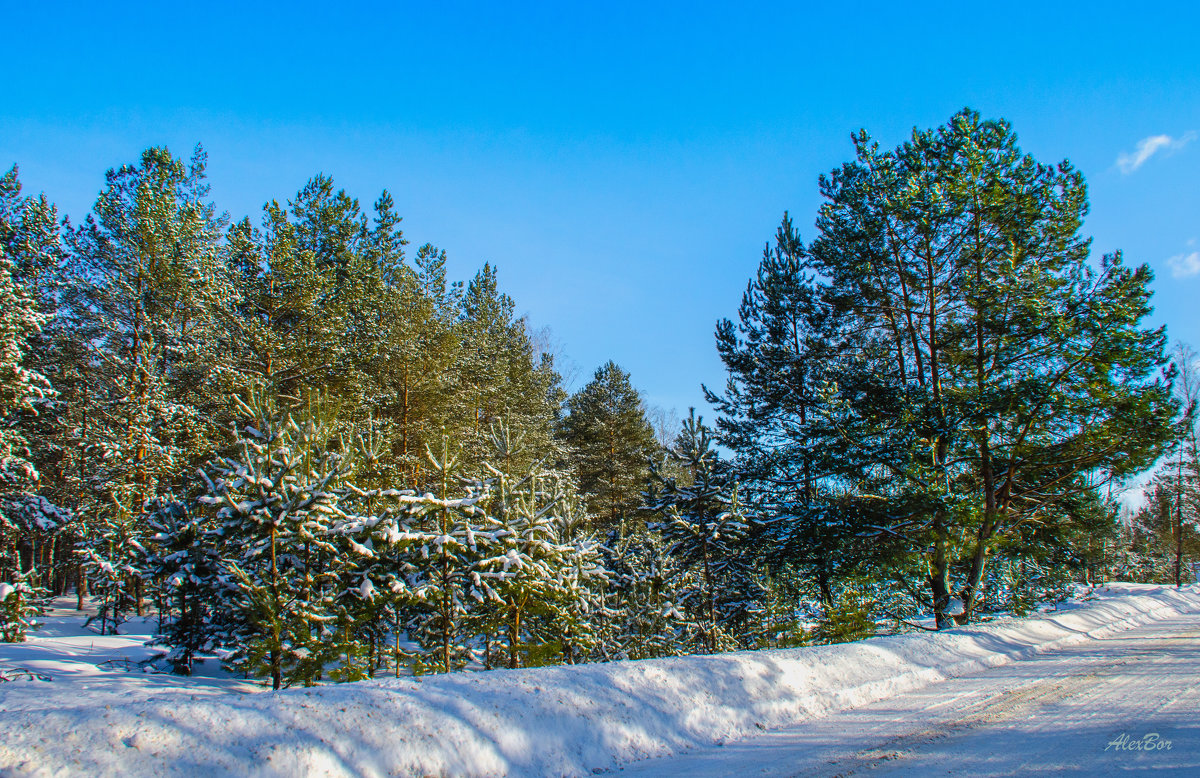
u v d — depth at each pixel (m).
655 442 41.91
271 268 25.03
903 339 19.09
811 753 5.46
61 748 3.87
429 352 27.22
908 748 5.53
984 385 16.06
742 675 7.13
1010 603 20.20
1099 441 15.34
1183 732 5.75
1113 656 11.36
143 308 24.83
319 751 4.30
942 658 10.03
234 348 23.22
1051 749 5.32
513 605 10.46
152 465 20.66
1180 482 42.72
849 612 15.03
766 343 23.48
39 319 18.25
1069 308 15.52
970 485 17.98
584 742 5.27
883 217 17.19
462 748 4.72
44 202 26.06
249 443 10.03
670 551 16.86
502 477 11.36
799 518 16.98
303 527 9.25
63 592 27.70
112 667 10.71
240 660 9.97
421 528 10.94
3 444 17.52
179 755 4.01
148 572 10.64
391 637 13.03
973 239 16.81
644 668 6.74
